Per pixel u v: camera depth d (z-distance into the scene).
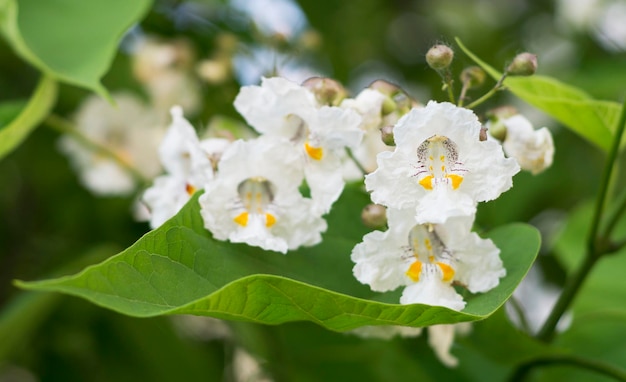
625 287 0.83
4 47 0.90
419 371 0.82
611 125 0.73
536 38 1.08
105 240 0.92
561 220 0.97
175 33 0.92
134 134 0.89
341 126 0.66
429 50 0.67
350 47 1.02
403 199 0.64
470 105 0.68
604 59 1.01
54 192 0.92
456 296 0.65
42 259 0.91
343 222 0.69
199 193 0.66
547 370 0.80
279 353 0.83
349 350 0.83
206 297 0.61
